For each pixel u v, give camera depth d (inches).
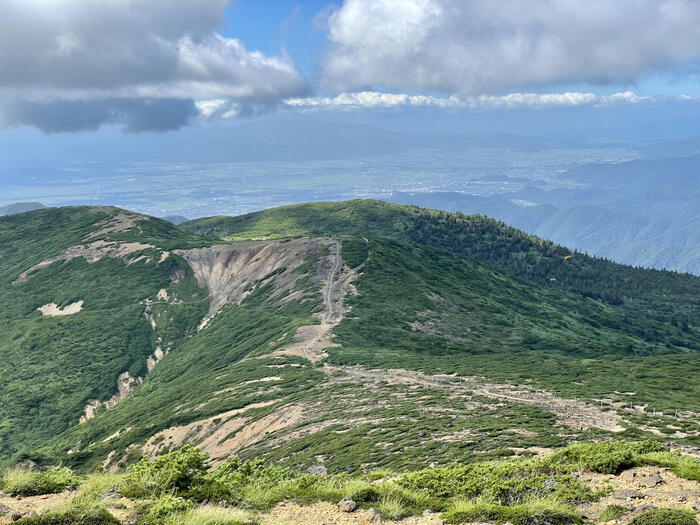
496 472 639.8
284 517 545.0
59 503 585.6
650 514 464.4
